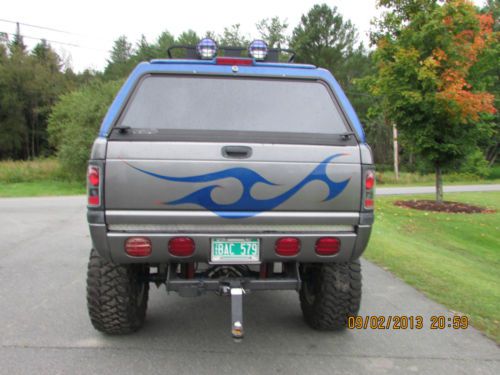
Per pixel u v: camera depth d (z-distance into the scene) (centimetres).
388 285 607
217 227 350
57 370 360
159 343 413
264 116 373
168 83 377
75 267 688
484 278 723
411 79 1374
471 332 452
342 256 364
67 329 441
